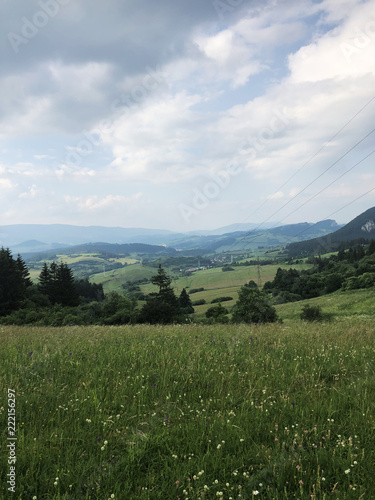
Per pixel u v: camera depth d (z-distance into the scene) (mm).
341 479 2832
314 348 7402
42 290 95500
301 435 3496
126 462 3029
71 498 2576
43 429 3613
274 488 2711
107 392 4652
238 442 3396
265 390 4633
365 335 9258
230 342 8273
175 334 10336
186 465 3012
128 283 150875
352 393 4625
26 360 6258
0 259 81000
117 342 8430
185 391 4879
